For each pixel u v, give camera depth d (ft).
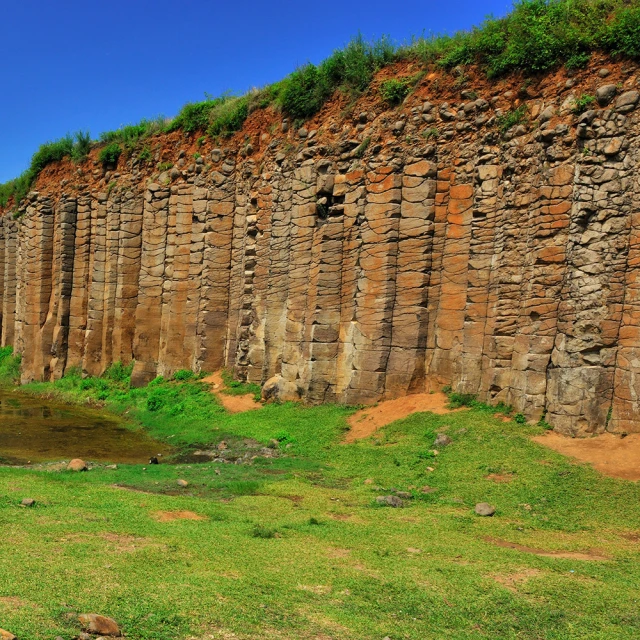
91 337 95.61
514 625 20.93
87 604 18.75
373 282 60.34
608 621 21.57
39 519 27.89
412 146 59.47
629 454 39.88
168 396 77.10
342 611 20.74
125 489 37.09
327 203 66.90
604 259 44.52
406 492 38.24
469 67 57.93
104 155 99.09
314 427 56.44
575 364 44.65
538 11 53.42
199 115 89.76
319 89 70.90
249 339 75.66
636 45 45.32
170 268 88.74
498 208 53.11
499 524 32.76
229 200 83.15
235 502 35.14
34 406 82.64
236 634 18.04
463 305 55.77
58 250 102.32
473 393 53.21
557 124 48.19
